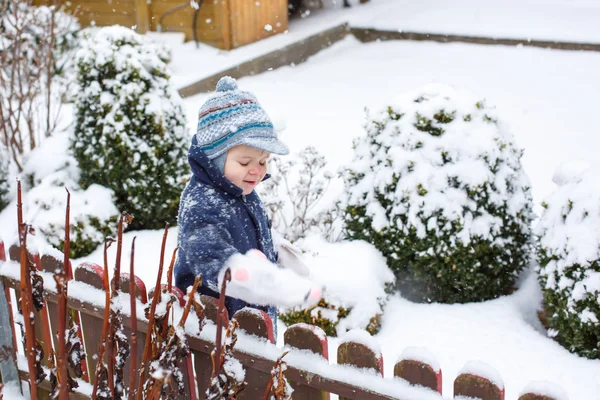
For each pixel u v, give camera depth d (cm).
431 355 176
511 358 362
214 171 231
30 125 657
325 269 395
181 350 184
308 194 563
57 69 917
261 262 195
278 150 224
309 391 198
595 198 364
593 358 359
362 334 186
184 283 240
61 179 548
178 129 540
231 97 231
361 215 434
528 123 819
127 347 195
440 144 411
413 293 423
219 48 1067
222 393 181
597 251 353
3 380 285
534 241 434
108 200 526
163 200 536
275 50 1070
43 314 243
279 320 398
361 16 1241
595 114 832
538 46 1078
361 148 448
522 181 434
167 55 985
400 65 1074
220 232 223
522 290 432
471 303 417
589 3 1218
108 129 521
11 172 607
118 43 531
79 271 242
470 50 1104
